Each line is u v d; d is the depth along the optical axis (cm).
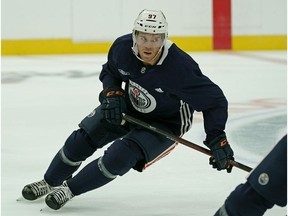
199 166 1096
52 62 2848
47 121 1543
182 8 3359
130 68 780
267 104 1800
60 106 1770
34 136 1358
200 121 1517
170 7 3341
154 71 764
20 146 1254
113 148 788
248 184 615
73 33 3228
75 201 886
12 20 3133
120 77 834
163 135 801
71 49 3238
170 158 1152
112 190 945
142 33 732
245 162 1116
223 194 930
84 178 812
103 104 802
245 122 1510
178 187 965
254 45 3491
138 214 830
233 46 3469
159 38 734
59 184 882
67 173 870
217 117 773
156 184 981
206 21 3406
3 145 1260
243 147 1239
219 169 779
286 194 591
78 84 2209
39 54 3192
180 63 758
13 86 2158
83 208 852
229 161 773
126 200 894
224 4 3422
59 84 2203
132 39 784
